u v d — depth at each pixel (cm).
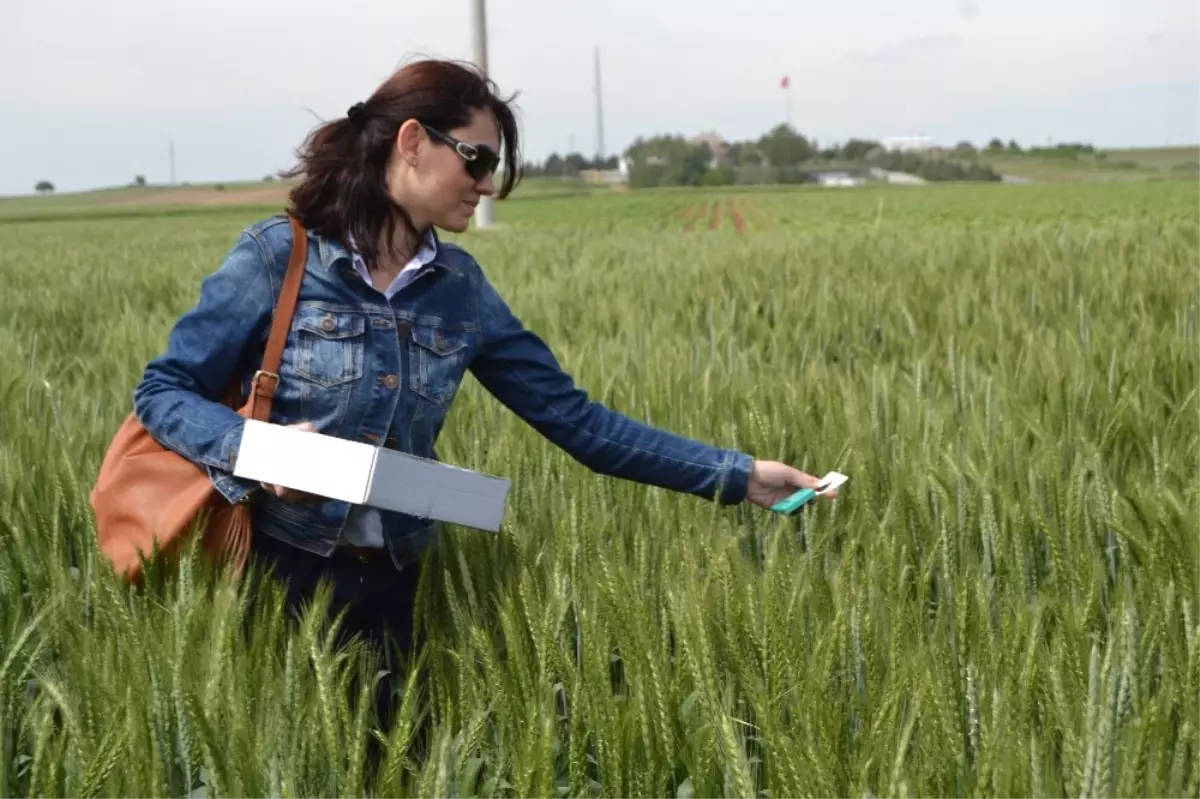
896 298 649
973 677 182
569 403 260
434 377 242
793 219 3641
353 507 240
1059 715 175
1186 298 612
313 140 234
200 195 11012
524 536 250
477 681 199
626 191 10950
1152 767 163
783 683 188
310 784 177
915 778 166
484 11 2691
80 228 4319
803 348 517
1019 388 384
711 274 916
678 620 194
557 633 202
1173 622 203
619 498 286
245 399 240
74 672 199
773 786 175
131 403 412
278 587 236
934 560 243
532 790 168
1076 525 242
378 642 253
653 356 486
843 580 213
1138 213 2836
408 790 181
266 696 190
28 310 870
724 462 258
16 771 186
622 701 193
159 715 179
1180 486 279
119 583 223
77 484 262
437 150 227
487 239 2009
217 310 231
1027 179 13850
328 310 232
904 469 278
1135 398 332
